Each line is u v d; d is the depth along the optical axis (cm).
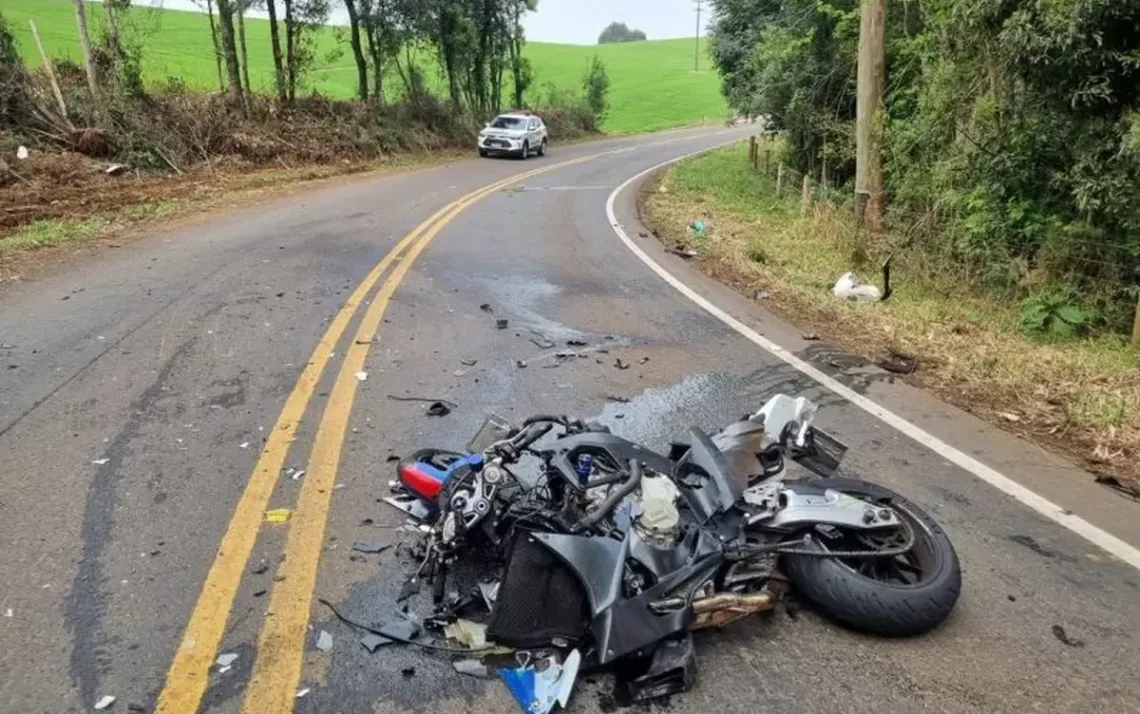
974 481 502
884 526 362
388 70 3269
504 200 1786
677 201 1909
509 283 980
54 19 3441
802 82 2041
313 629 334
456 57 3453
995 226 981
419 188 1920
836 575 346
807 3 1928
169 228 1231
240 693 298
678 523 338
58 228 1166
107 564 372
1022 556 416
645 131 5147
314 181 1942
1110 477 509
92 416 534
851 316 900
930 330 850
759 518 357
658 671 305
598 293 963
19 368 614
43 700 291
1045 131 902
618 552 320
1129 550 425
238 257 1034
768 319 885
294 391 590
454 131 3309
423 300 870
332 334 729
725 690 311
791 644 340
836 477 436
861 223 1255
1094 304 877
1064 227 902
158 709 289
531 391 623
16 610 338
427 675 312
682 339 792
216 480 454
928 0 1191
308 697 298
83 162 1650
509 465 421
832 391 659
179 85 2236
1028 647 344
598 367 690
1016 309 932
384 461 486
